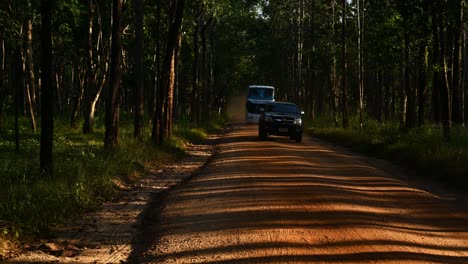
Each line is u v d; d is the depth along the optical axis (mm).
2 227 7234
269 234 7523
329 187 11836
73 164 12547
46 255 6703
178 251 6773
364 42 41125
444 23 22172
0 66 25203
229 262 6227
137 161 15617
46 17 10906
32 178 10875
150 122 34812
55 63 45000
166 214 9188
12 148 18703
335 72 44500
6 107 29781
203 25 42969
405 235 7691
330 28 43625
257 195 10703
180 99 56844
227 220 8469
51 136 11242
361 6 42625
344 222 8320
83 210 9562
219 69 60688
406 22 24266
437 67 21609
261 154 19547
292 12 57125
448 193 12195
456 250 7023
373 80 58531
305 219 8508
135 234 7992
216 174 14133
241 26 57625
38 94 40312
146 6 30031
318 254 6562
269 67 77000
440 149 16844
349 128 33219
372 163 18297
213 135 35219
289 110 27984
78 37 40688
